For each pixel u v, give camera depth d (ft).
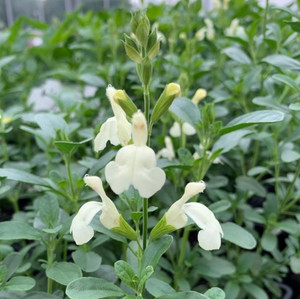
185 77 0.90
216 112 0.98
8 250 0.75
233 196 0.92
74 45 1.55
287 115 0.80
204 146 0.72
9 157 1.16
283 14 1.23
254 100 0.78
